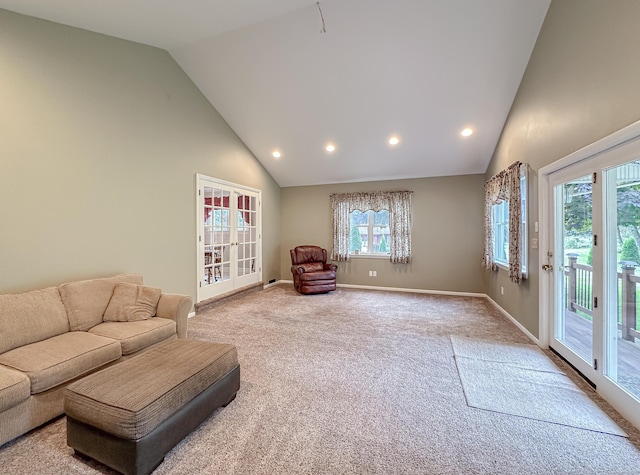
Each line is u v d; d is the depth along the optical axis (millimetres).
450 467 1438
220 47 3527
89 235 2883
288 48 3416
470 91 3729
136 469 1324
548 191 2871
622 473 1403
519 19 2889
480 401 2008
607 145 1921
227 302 4883
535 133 3076
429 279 5785
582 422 1781
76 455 1536
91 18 2617
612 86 1895
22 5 2289
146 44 3416
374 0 2760
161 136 3689
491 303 4883
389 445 1591
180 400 1549
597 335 2105
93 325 2490
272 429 1723
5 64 2299
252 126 4930
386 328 3574
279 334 3350
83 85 2830
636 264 1802
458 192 5617
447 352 2852
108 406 1380
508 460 1483
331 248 6535
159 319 2691
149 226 3531
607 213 2018
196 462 1472
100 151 2980
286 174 6332
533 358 2699
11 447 1589
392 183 6051
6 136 2297
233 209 5152
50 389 1773
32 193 2451
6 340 1935
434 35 3090
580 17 2252
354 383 2254
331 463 1463
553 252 2807
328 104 4230
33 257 2457
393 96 3943
